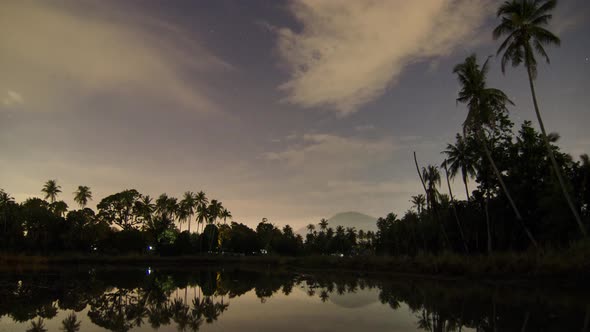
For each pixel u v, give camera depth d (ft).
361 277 134.00
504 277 97.96
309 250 393.29
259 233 431.02
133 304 68.74
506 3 105.60
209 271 185.98
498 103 127.85
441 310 58.85
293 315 57.77
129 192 300.81
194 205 370.53
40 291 87.40
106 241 274.77
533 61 102.17
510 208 139.54
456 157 162.61
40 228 250.16
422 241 213.05
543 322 46.19
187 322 52.31
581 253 85.61
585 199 117.19
